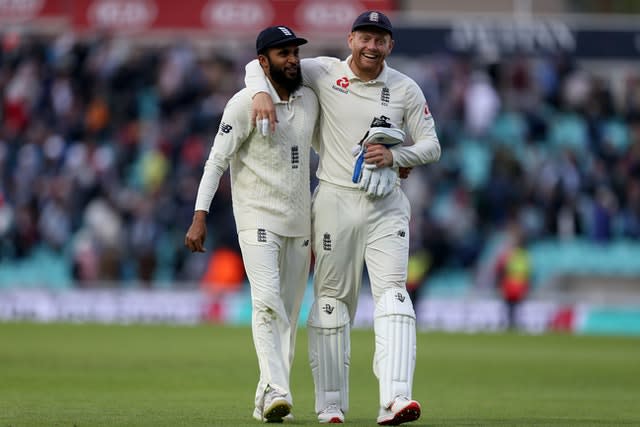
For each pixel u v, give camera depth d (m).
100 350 53.22
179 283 83.62
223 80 93.69
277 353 25.53
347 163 25.88
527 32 96.81
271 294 25.52
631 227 89.12
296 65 25.48
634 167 91.62
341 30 92.50
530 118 94.69
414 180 86.69
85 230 84.69
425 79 94.00
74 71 94.00
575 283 88.00
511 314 80.19
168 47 96.12
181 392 35.19
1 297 80.50
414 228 83.88
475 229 86.75
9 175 89.06
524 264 78.75
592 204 88.94
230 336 64.88
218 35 94.19
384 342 25.22
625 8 112.31
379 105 25.84
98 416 27.09
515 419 28.09
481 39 96.12
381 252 25.81
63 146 90.00
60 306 80.44
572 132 94.88
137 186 88.56
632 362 53.09
